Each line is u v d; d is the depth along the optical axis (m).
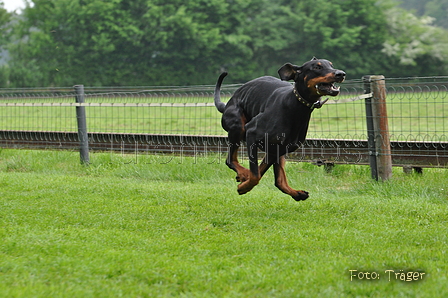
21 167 9.07
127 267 3.67
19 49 38.97
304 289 3.29
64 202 6.07
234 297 3.20
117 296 3.20
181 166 8.13
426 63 36.94
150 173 8.10
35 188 6.91
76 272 3.57
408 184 6.81
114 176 8.25
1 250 4.07
